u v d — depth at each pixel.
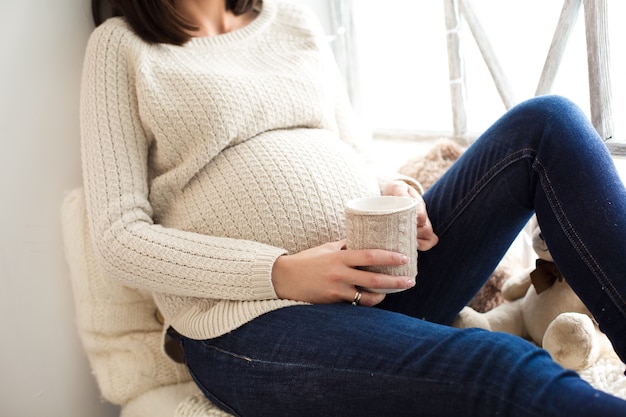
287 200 1.10
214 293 1.04
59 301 1.31
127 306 1.26
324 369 0.90
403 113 1.94
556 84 1.49
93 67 1.19
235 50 1.30
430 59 1.81
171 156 1.19
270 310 1.01
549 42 1.52
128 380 1.24
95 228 1.11
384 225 0.95
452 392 0.79
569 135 1.00
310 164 1.14
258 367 0.97
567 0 1.37
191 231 1.15
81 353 1.34
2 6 1.21
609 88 1.33
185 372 1.28
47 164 1.28
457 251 1.15
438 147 1.56
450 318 1.22
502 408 0.75
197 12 1.32
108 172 1.13
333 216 1.12
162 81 1.18
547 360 0.79
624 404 0.69
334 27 1.90
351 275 0.97
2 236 1.24
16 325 1.26
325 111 1.32
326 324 0.94
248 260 1.02
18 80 1.24
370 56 1.96
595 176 0.95
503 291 1.37
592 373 1.11
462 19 1.65
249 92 1.20
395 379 0.84
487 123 1.70
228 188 1.13
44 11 1.26
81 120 1.19
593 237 0.93
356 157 1.23
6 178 1.23
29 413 1.29
